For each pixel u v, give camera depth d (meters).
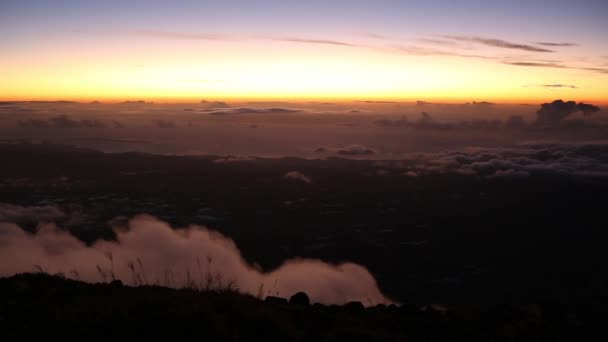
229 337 5.46
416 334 6.81
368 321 7.11
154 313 5.71
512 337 6.88
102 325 5.48
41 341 5.25
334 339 6.02
